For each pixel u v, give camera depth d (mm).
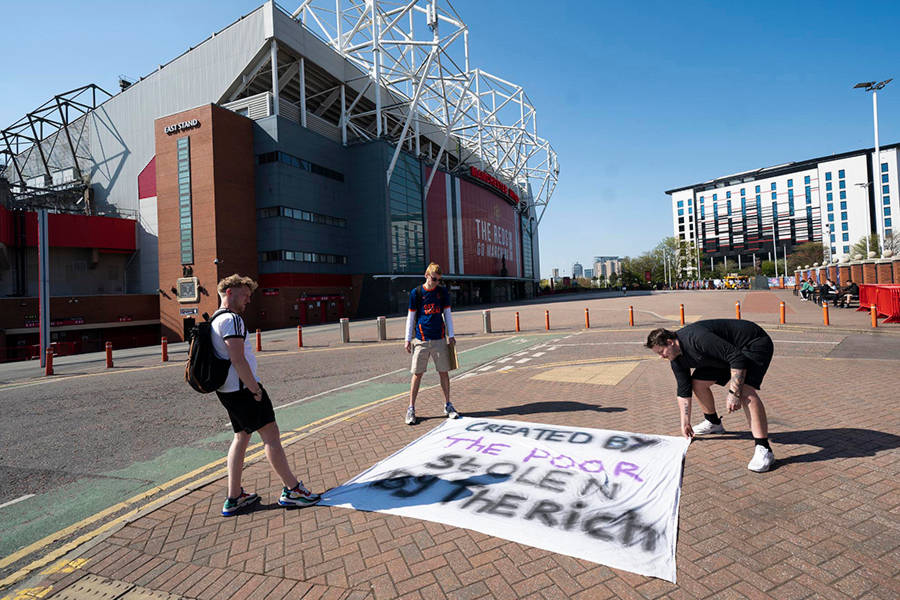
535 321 21297
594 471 3414
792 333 12031
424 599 2123
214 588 2330
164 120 34156
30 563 2695
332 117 49562
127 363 13930
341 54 43969
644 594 2068
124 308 35969
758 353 3338
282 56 38594
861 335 10969
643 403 5480
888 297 13836
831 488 2994
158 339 38344
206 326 2988
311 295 38250
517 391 6562
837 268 24781
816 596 2000
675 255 97000
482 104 61250
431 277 5082
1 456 4836
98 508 3482
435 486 3332
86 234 37750
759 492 2990
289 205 36312
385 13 44250
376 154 42719
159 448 4930
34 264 36156
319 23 47844
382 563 2439
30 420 6469
